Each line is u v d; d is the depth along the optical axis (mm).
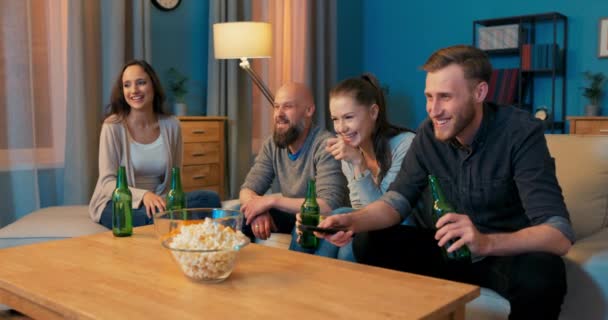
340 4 5723
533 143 1502
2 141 3172
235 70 4410
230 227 1306
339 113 1913
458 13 5418
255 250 1512
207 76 4555
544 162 1485
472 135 1572
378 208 1670
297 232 1728
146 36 3799
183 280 1235
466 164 1609
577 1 4859
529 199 1461
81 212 2621
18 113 3213
